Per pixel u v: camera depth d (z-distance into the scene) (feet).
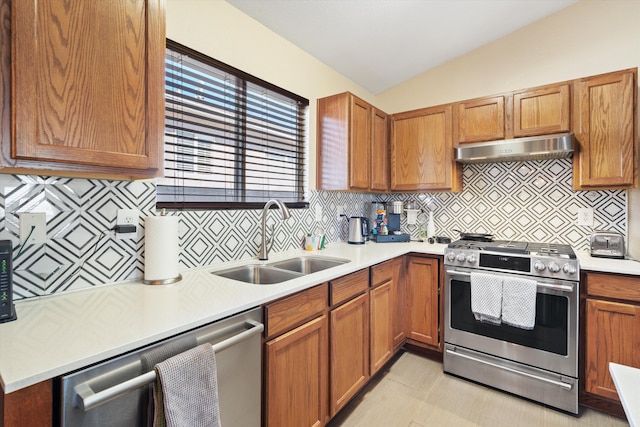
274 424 4.28
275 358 4.26
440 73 9.70
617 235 6.74
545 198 8.23
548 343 6.31
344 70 9.12
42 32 3.00
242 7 6.23
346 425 5.71
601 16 7.49
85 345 2.69
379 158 9.17
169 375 2.87
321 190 8.52
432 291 8.00
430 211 9.80
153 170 3.89
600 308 5.99
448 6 7.09
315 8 6.45
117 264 4.56
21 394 2.26
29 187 3.78
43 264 3.90
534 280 6.36
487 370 6.98
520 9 7.67
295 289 4.53
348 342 5.89
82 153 3.26
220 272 5.53
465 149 8.05
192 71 5.59
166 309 3.56
